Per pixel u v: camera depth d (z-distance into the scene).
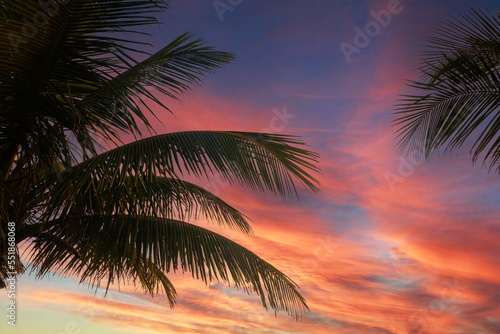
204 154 4.24
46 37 3.11
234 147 4.42
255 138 4.59
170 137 4.33
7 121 3.66
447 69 3.90
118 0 3.04
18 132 3.76
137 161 4.00
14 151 3.82
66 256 4.61
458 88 3.90
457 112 3.89
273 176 4.52
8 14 3.16
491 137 3.70
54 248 4.55
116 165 3.92
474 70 3.75
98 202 4.41
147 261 4.66
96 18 3.08
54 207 3.84
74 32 3.12
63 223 4.39
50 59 3.26
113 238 4.42
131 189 4.44
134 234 4.52
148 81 4.23
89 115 3.99
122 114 4.07
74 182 3.95
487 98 3.75
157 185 4.98
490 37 3.81
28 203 4.01
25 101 3.55
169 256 4.60
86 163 3.97
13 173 4.04
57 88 3.42
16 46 3.12
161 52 4.56
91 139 4.16
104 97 3.99
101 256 4.32
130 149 4.12
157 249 4.57
